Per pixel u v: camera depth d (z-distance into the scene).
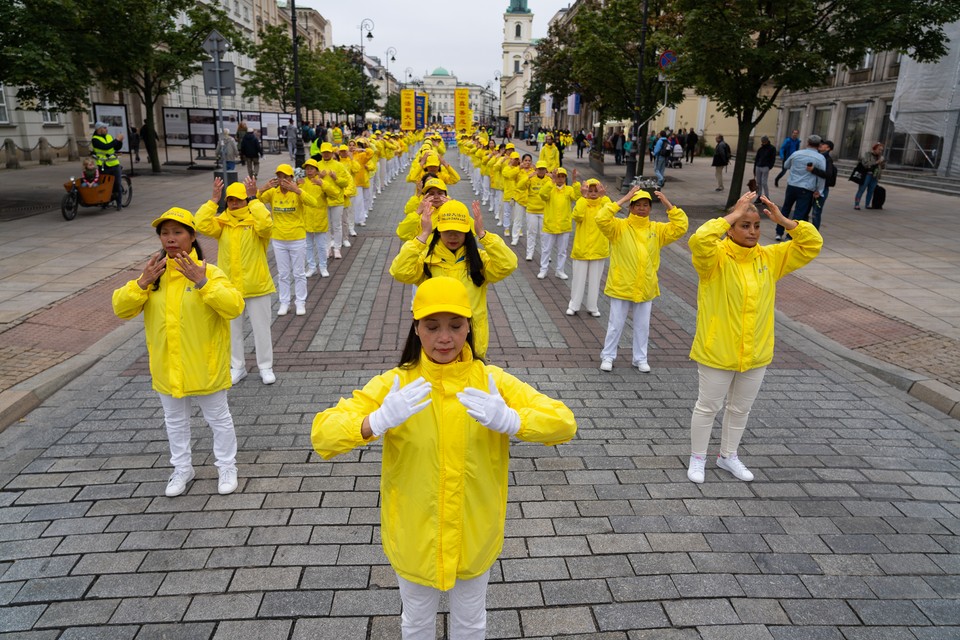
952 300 9.55
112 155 15.77
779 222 4.52
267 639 3.30
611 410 6.12
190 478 4.71
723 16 16.06
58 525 4.22
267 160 32.66
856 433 5.77
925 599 3.71
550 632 3.39
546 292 10.23
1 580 3.71
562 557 3.99
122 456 5.09
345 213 13.91
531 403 2.51
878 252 12.55
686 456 5.29
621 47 25.58
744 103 17.75
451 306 2.30
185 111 28.38
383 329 8.26
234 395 6.26
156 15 22.12
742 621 3.50
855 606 3.64
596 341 8.08
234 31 25.03
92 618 3.43
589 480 4.88
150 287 4.21
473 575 2.56
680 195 22.55
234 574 3.78
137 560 3.89
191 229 4.13
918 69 22.83
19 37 13.82
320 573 3.79
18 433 5.43
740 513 4.51
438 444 2.43
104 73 21.23
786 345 8.09
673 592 3.71
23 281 9.71
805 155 12.72
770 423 5.95
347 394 6.31
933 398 6.39
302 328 8.28
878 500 4.72
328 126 51.03
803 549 4.13
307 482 4.75
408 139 33.38
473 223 5.28
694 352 4.80
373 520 4.31
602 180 27.16
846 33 15.88
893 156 25.64
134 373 6.71
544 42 40.56
